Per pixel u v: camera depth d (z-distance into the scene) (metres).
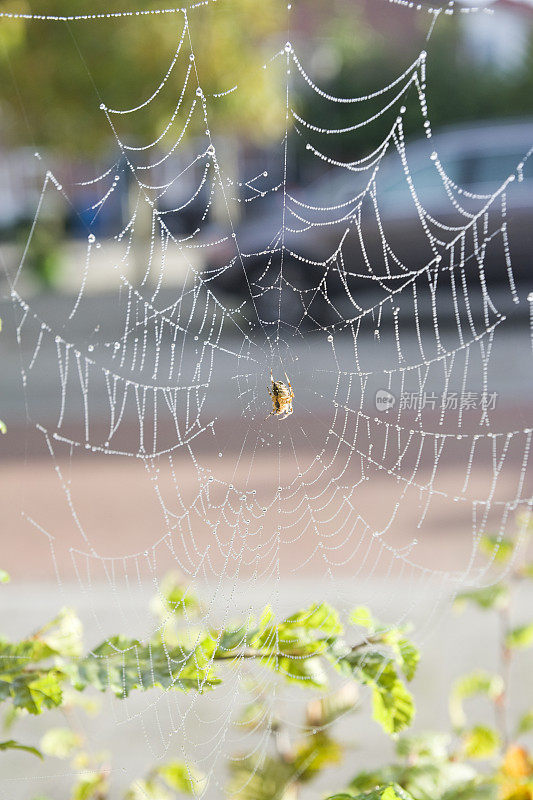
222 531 5.11
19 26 10.40
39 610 4.73
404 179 10.52
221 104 12.50
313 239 10.02
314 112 21.95
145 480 6.58
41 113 12.17
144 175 16.97
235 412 7.30
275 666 2.05
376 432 6.75
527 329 10.63
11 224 17.64
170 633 2.18
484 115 22.28
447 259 10.31
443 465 6.63
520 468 6.64
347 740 3.72
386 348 9.93
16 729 3.79
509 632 3.02
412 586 4.87
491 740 2.65
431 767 2.25
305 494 4.90
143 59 11.52
